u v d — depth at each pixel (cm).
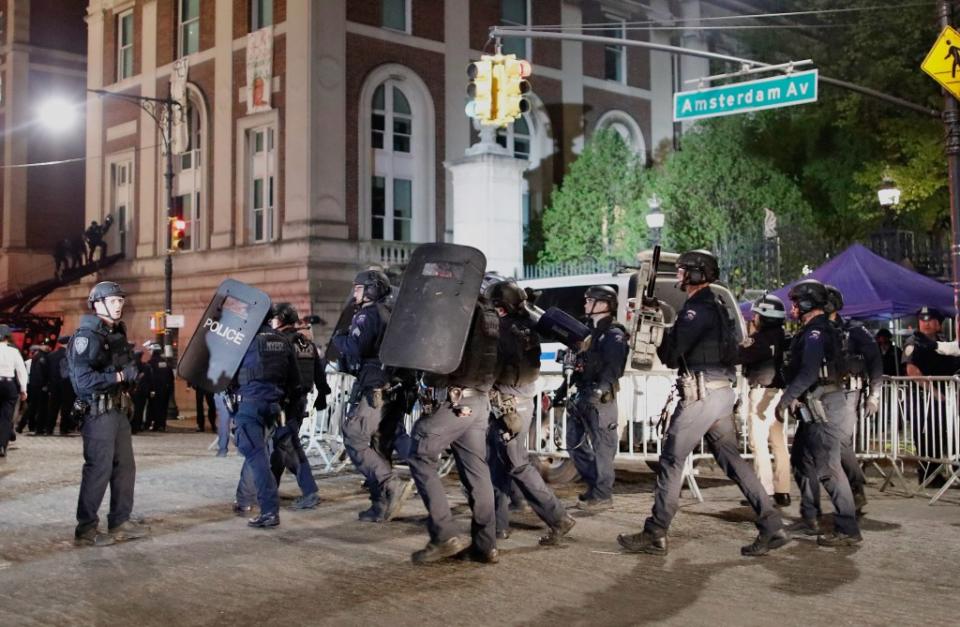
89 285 3562
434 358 682
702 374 722
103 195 3525
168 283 2619
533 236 3127
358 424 863
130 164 3462
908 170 2441
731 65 3462
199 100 3130
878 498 1070
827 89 2611
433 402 700
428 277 704
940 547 775
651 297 780
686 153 2917
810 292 794
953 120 1433
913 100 2458
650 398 1067
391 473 874
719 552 750
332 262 2730
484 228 2567
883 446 1128
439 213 2988
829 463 777
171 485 1116
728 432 738
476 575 674
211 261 3041
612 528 851
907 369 1245
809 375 772
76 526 819
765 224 2414
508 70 1617
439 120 3002
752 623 555
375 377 859
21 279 4103
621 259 2738
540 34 1559
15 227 4112
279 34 2833
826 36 2977
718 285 1159
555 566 700
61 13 4225
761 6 3716
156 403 2108
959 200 1424
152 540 796
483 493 708
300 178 2731
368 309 860
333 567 698
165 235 3278
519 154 3184
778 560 723
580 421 968
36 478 1188
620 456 1052
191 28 3219
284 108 2808
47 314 3781
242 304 878
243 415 856
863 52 2498
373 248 2805
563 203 2942
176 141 3191
